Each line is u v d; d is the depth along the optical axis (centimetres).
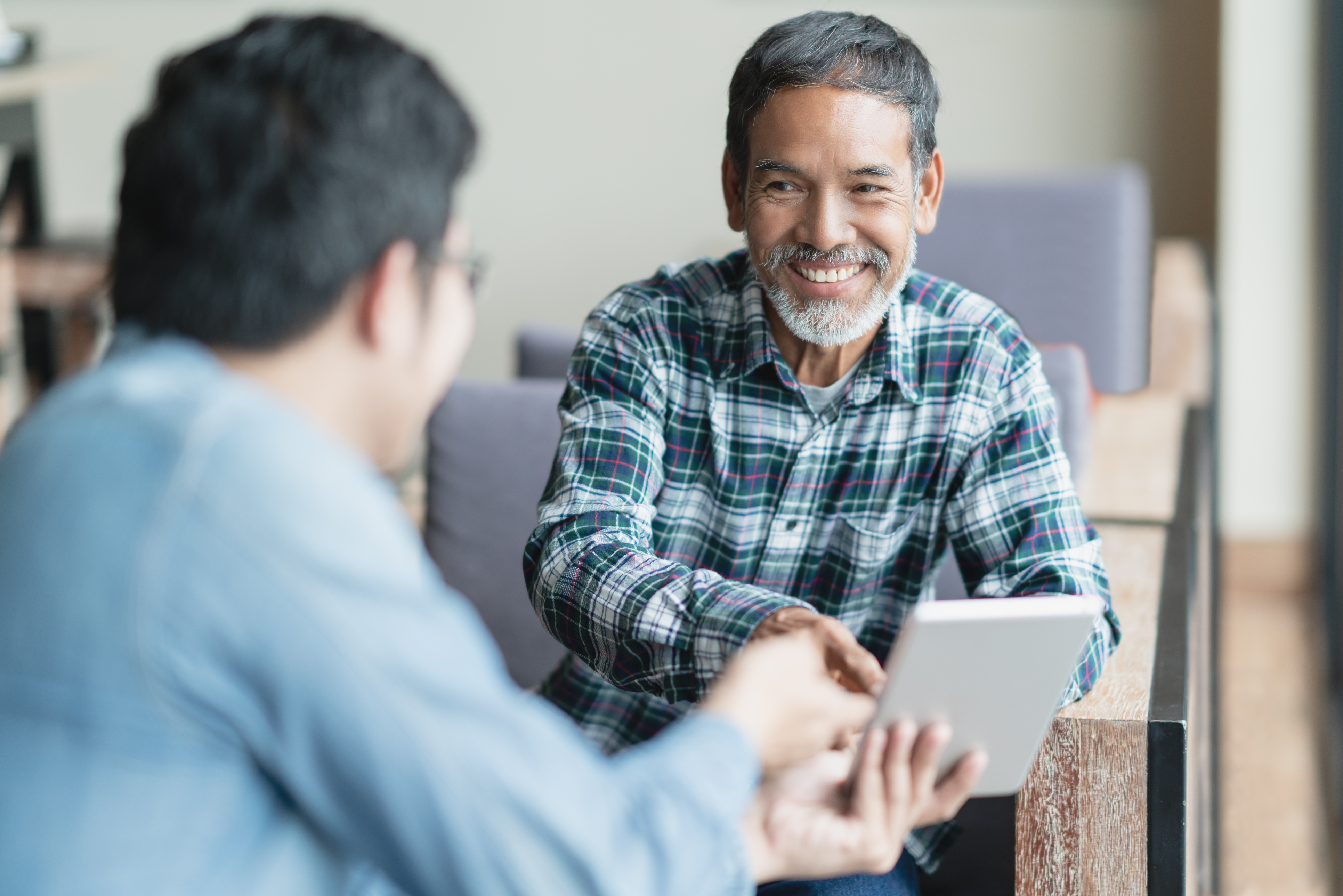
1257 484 376
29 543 77
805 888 133
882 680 105
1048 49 428
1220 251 374
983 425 140
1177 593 164
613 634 126
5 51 373
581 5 452
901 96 130
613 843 80
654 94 455
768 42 131
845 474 142
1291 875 263
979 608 95
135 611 75
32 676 76
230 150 80
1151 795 133
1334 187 351
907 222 133
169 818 77
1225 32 356
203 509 75
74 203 489
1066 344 296
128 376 80
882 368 139
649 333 145
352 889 89
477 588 205
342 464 80
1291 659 351
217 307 81
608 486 138
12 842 77
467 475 206
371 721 75
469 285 89
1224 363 370
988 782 109
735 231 145
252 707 77
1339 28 342
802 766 103
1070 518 138
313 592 75
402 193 82
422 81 84
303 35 83
